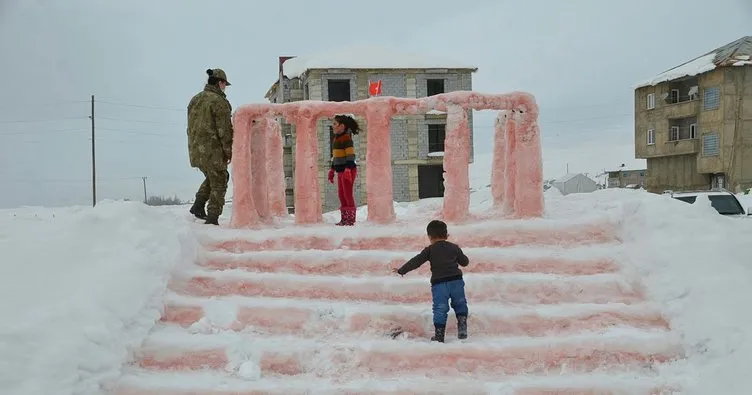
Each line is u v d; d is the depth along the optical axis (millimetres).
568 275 6320
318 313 5676
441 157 34844
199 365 5102
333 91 35469
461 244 6941
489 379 4906
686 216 6660
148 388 4672
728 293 5445
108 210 6609
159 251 6215
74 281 5469
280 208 9773
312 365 5082
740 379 4520
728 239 6176
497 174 9461
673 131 38719
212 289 6211
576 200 8914
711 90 35781
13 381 4250
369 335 5492
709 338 5078
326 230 7141
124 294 5414
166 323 5629
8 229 6578
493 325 5562
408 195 34875
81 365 4570
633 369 5105
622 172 56875
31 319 4805
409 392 4648
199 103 8070
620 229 6945
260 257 6684
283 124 36031
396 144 34781
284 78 37750
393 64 35344
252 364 5023
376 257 6578
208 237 7105
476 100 7590
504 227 7016
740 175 35000
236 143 7820
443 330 5297
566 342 5199
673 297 5680
